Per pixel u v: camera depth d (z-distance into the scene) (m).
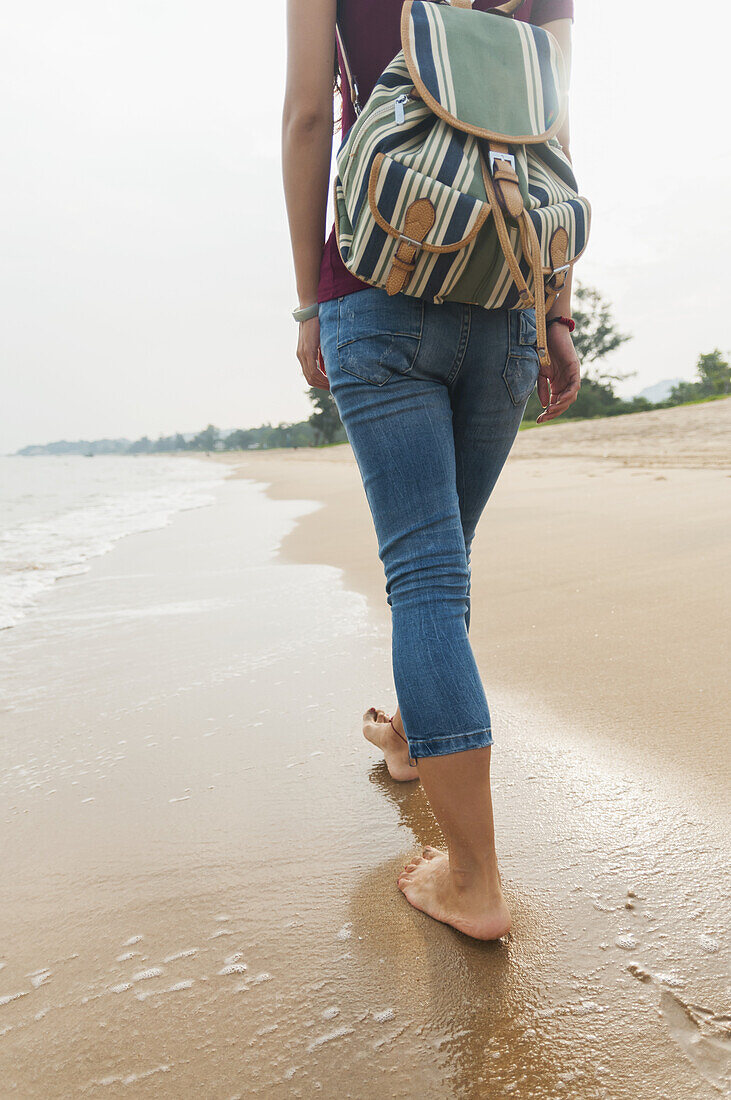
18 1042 0.98
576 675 2.04
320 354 1.29
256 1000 1.02
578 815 1.38
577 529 4.41
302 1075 0.90
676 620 2.40
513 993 0.99
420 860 1.28
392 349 1.11
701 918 1.09
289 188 1.17
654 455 11.12
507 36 1.09
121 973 1.09
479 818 1.08
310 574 4.00
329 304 1.18
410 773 1.60
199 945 1.14
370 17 1.14
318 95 1.12
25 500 14.42
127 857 1.40
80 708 2.19
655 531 4.02
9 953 1.16
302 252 1.21
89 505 11.98
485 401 1.23
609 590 2.87
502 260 1.02
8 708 2.23
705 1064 0.86
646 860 1.24
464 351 1.15
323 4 1.11
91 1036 0.98
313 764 1.72
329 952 1.10
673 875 1.19
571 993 0.98
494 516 5.40
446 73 1.02
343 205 1.10
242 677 2.35
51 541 6.66
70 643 2.94
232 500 11.09
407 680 1.09
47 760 1.85
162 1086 0.90
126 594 3.90
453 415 1.26
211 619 3.15
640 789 1.45
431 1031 0.94
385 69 1.13
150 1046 0.96
